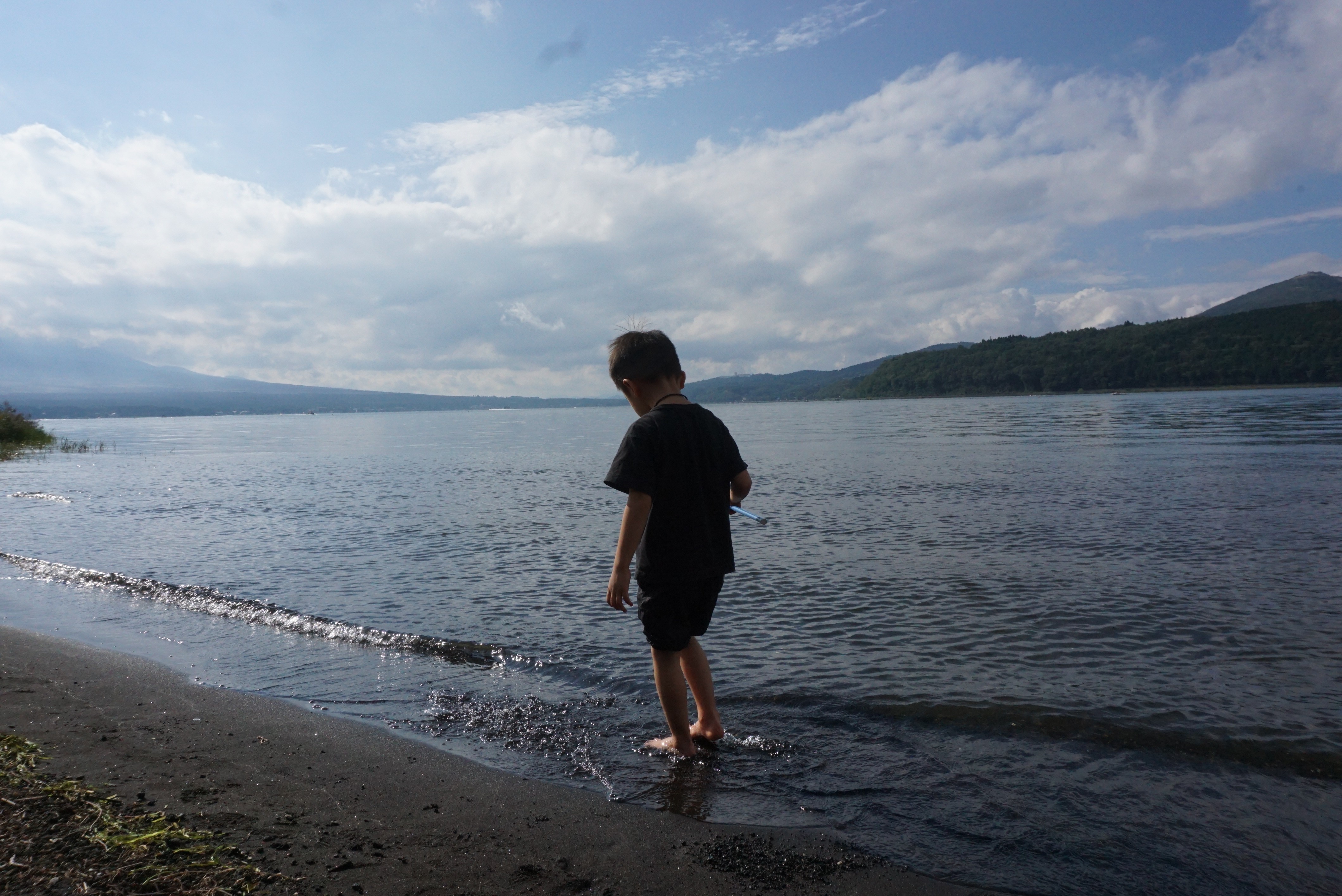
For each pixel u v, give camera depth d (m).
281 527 9.50
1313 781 2.75
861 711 3.49
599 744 3.17
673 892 2.07
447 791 2.72
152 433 54.00
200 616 5.40
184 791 2.63
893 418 58.22
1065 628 4.75
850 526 8.92
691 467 3.01
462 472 18.47
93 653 4.43
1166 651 4.27
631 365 3.12
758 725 3.36
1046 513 9.48
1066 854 2.28
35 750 2.95
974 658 4.23
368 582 6.36
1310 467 14.14
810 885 2.12
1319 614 4.90
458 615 5.30
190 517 10.46
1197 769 2.86
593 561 7.21
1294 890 2.08
